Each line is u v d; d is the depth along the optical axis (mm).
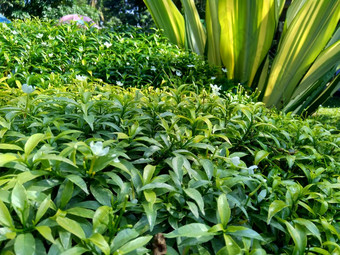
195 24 7094
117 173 1416
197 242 1021
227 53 6293
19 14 20266
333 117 5840
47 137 1245
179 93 2262
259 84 6625
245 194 1471
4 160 1047
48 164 1124
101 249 864
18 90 2248
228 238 1001
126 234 963
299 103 6328
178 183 1250
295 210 1337
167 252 1055
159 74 4648
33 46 4434
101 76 4527
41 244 913
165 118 1946
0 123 1377
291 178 1806
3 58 3793
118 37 5727
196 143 1539
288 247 1233
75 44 5039
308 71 6102
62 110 1854
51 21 6672
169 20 7062
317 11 5266
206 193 1316
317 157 1790
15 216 997
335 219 1422
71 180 1062
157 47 5652
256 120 2172
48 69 4152
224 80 5527
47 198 991
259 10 5449
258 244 1156
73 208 1022
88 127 1666
